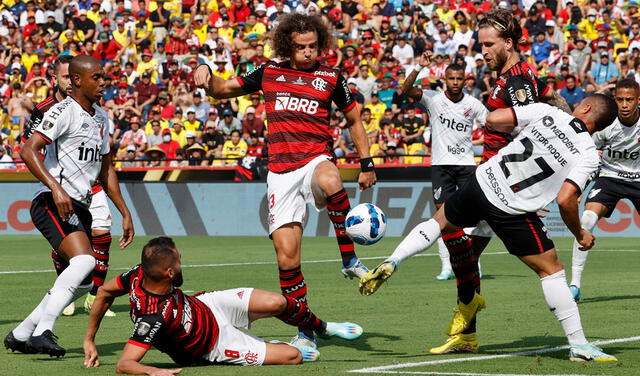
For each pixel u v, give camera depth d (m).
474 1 87.88
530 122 20.70
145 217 77.25
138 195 77.56
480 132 68.19
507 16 23.86
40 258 54.94
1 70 97.12
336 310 31.36
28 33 100.19
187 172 76.56
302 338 22.86
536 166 20.62
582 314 29.84
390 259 20.66
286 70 24.17
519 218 21.05
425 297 34.94
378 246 62.12
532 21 84.62
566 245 61.38
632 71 80.00
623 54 82.00
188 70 89.19
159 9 95.81
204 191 75.88
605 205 35.38
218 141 79.38
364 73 82.88
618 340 24.30
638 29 83.94
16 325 28.58
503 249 59.41
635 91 33.81
